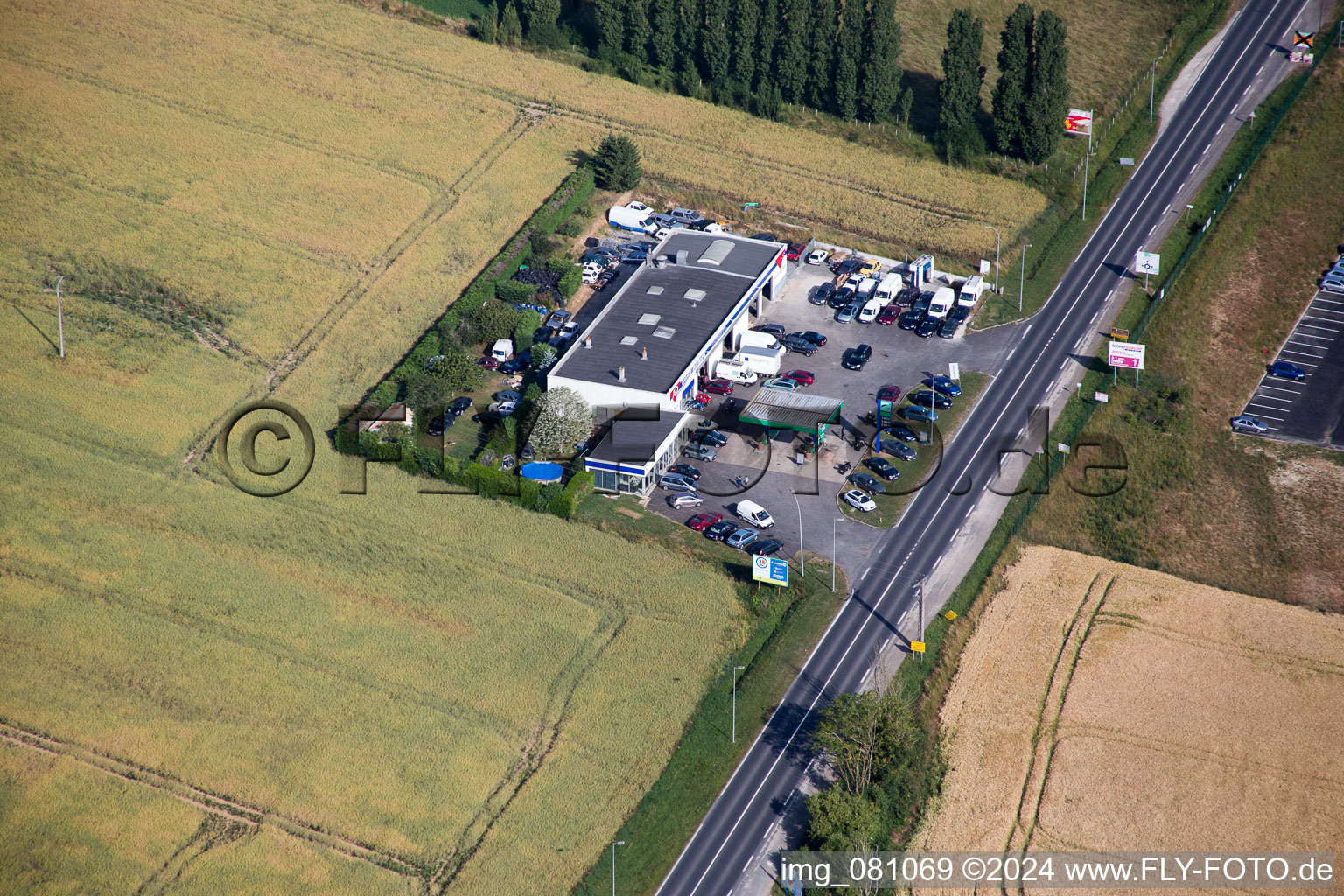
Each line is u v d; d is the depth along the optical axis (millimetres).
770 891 116062
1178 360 172750
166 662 135125
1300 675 135250
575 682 132875
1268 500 156000
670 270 177625
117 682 133250
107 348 172625
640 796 123000
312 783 124500
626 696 131375
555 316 176000
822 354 173625
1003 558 146375
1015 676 133875
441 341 170625
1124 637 138500
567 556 145375
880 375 170250
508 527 149000
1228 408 167500
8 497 152125
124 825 121375
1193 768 125750
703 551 145375
